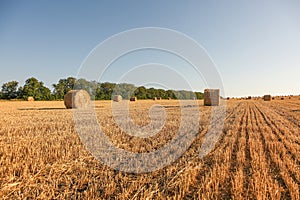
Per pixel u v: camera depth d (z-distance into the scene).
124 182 5.25
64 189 4.93
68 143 8.27
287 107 30.94
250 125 13.58
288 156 7.33
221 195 4.84
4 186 4.86
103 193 4.71
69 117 16.77
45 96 83.06
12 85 82.25
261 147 8.27
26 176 5.33
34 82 82.06
